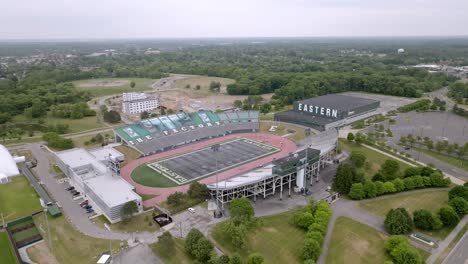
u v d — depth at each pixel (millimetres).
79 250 119750
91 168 180500
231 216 133625
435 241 123750
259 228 132125
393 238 114812
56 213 141875
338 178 161125
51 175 186000
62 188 170125
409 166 192500
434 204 149375
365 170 186625
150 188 168625
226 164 198250
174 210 144750
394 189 157875
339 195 159000
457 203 138625
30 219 140375
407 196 156875
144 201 154750
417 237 124562
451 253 116812
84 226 135000
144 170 191500
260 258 105750
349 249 118688
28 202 153500
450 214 131125
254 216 139375
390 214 129375
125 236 128125
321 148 193625
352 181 160125
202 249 110875
